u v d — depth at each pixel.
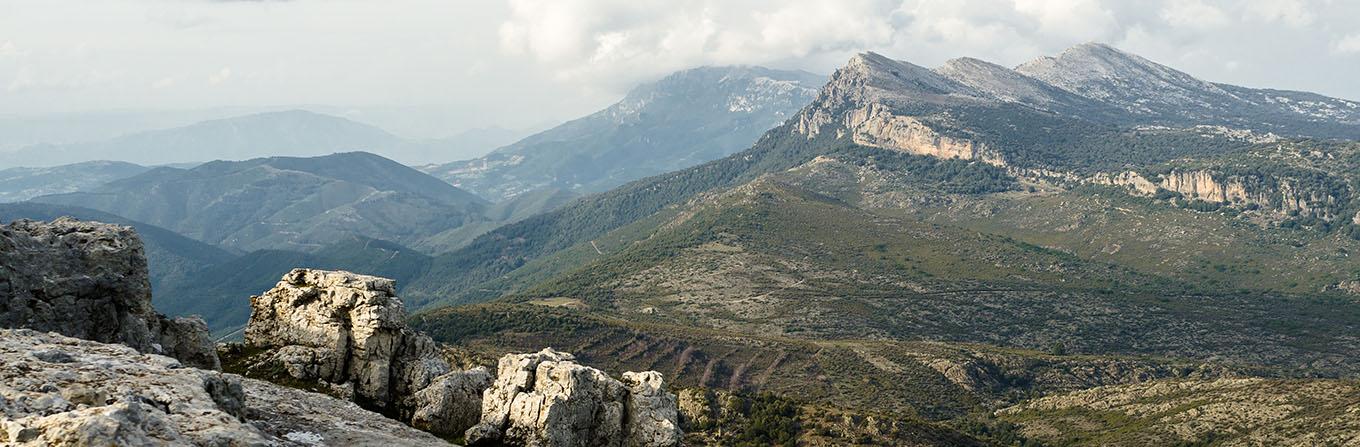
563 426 48.84
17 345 33.09
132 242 49.38
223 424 28.06
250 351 56.62
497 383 51.94
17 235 45.06
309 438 36.78
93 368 31.48
